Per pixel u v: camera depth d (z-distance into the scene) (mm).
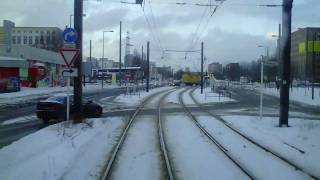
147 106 41781
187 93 72438
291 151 16531
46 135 19000
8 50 72188
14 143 17000
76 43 24266
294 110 39531
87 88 85938
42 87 78438
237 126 25109
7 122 26625
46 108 26516
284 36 24656
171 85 128250
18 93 57219
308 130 22797
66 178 11609
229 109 39125
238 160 14523
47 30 131625
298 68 101062
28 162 13125
